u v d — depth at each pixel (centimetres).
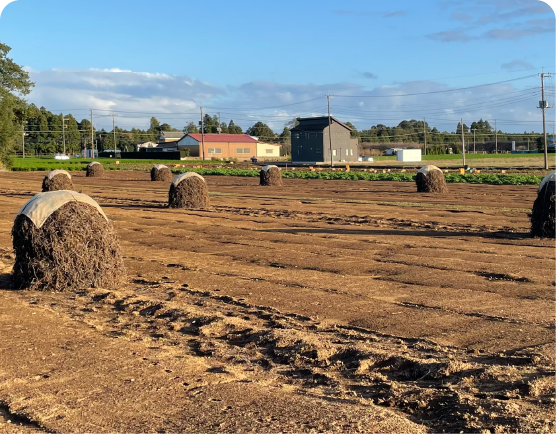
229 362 712
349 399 581
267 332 802
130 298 1011
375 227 1938
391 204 2702
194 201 2541
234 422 524
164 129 18762
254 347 764
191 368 679
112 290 1085
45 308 966
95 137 16150
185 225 1978
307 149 9481
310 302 973
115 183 4384
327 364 691
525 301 962
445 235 1736
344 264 1298
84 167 6838
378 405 575
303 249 1504
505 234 1744
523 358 671
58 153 13388
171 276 1198
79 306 984
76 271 1104
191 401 578
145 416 544
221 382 634
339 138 9419
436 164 7512
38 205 1120
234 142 11206
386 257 1377
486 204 2675
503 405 538
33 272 1109
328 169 6525
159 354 729
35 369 670
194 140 10938
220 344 773
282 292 1045
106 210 2427
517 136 15900
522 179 4019
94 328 848
